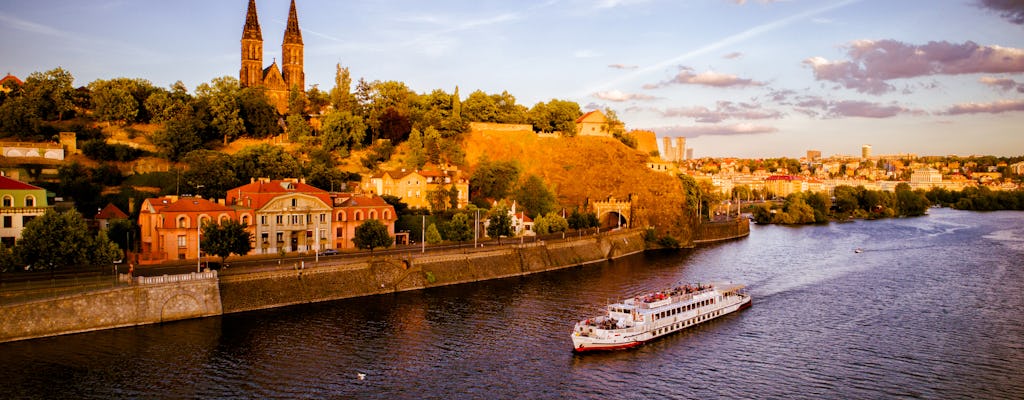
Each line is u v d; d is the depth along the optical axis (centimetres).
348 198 16262
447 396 8150
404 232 17050
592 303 12838
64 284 10006
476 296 13288
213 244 12000
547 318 11681
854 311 12619
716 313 12119
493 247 16075
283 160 18675
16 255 10550
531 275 16038
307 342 9894
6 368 8375
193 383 8188
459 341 10262
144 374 8388
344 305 12088
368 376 8675
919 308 12850
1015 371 9319
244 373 8575
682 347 10356
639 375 9069
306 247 14988
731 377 9044
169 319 10525
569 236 19700
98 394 7756
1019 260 18900
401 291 13475
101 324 9950
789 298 13738
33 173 16500
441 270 14488
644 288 14388
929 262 18538
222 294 11169
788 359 9806
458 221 16600
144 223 13450
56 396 7662
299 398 7894
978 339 10788
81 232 11144
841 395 8444
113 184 17312
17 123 18388
